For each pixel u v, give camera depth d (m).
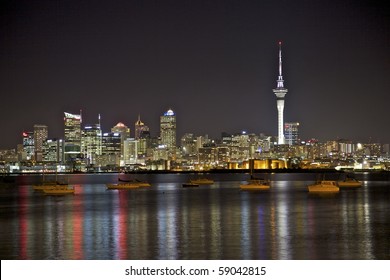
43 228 107.81
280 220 118.62
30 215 133.88
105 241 90.56
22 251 82.50
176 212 138.75
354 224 110.69
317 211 138.50
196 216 128.38
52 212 141.62
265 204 162.88
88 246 86.06
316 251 81.06
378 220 117.62
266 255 78.69
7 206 163.12
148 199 190.88
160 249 83.31
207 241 89.81
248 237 93.75
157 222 116.50
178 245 86.31
